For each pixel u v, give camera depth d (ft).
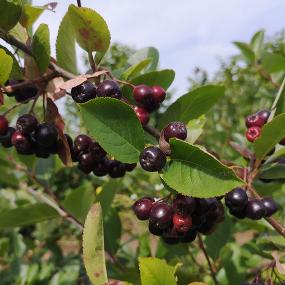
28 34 0.58
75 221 0.78
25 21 0.56
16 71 0.54
